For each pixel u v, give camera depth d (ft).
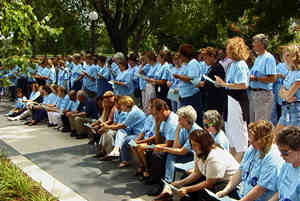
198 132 12.01
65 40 53.52
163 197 13.60
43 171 17.44
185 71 19.98
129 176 16.60
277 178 9.70
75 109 24.56
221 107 16.76
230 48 15.08
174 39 67.31
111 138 18.80
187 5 60.23
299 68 14.06
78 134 23.88
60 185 15.53
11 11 12.07
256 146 10.18
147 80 23.08
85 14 53.16
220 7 40.11
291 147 8.03
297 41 39.63
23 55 12.84
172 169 14.23
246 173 10.72
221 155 11.86
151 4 52.01
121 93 26.84
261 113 17.15
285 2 33.14
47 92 29.50
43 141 23.27
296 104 14.25
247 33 39.47
